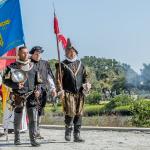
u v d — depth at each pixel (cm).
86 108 4791
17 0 1625
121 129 1816
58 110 3331
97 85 15988
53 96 1520
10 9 1627
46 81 1517
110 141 1468
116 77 17275
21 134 1684
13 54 1666
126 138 1554
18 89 1351
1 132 1717
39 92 1364
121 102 3472
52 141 1473
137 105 2023
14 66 1357
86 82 1427
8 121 1655
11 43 1628
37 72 1369
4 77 1355
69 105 1408
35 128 1355
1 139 1557
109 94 16512
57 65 1419
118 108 3341
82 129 1880
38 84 1367
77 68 1416
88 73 1433
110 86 16738
